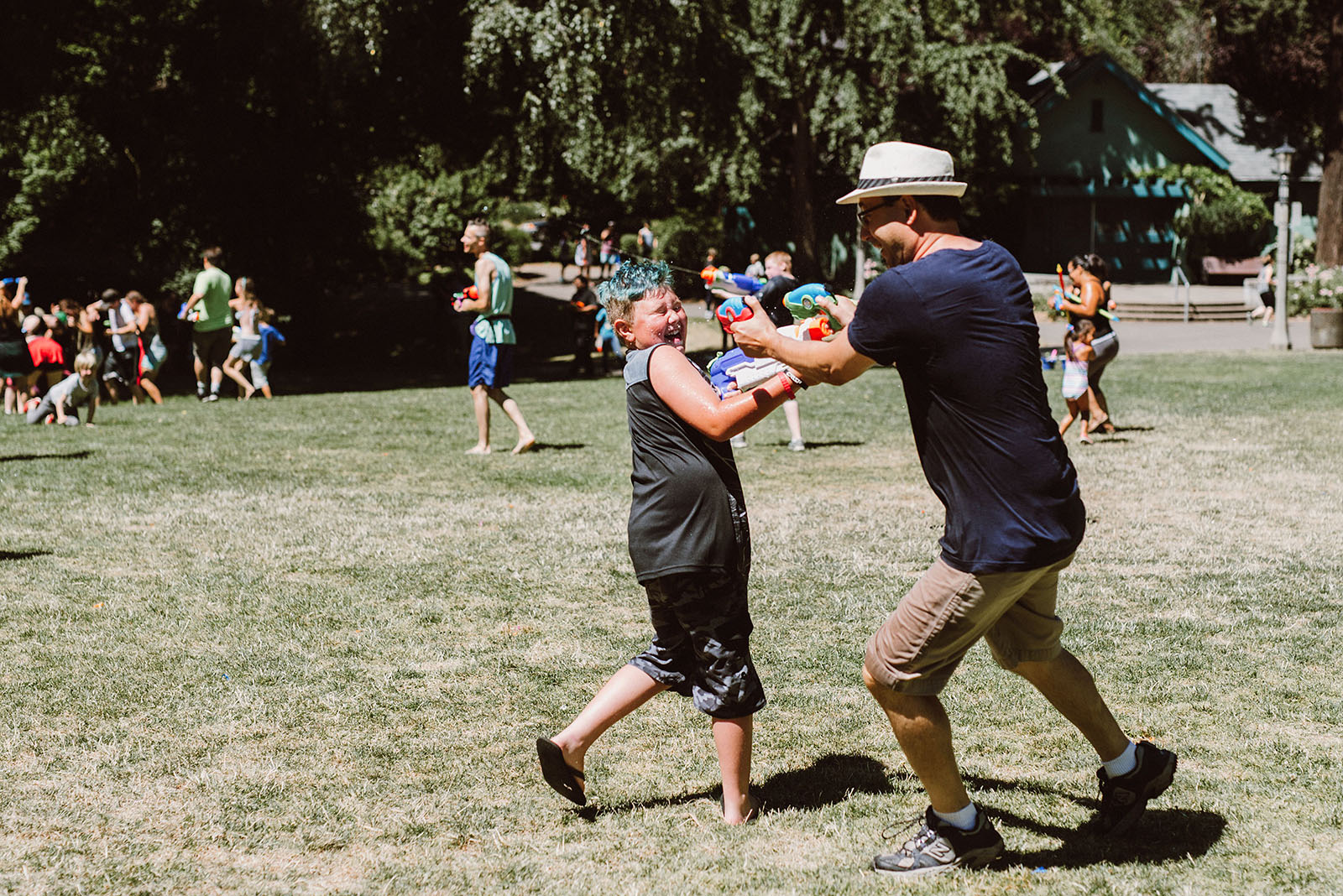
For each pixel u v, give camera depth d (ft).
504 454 36.81
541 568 23.03
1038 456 10.55
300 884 11.14
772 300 13.19
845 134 90.99
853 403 51.49
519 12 67.10
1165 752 12.14
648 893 10.95
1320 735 14.78
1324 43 148.46
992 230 134.92
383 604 20.61
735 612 12.36
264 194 87.45
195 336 58.34
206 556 23.80
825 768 13.98
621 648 18.39
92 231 91.15
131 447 38.24
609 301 12.67
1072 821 12.44
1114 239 136.67
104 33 83.46
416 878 11.24
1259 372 62.49
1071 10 100.12
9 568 22.77
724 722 12.41
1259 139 139.64
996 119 96.73
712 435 11.85
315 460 35.68
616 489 30.91
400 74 77.46
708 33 80.84
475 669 17.38
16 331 49.75
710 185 89.25
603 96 73.46
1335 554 23.86
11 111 80.79
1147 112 134.10
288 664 17.51
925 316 10.48
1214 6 155.33
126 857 11.65
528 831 12.35
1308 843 11.84
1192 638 18.62
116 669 17.20
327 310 98.12
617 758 14.29
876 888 11.07
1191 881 11.05
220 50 84.17
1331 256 114.93
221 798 13.05
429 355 97.91
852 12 89.40
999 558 10.49
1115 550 24.38
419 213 111.14
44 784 13.34
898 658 11.02
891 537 25.58
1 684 16.55
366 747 14.56
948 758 11.23
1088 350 37.88
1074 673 11.90
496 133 87.35
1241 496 29.73
